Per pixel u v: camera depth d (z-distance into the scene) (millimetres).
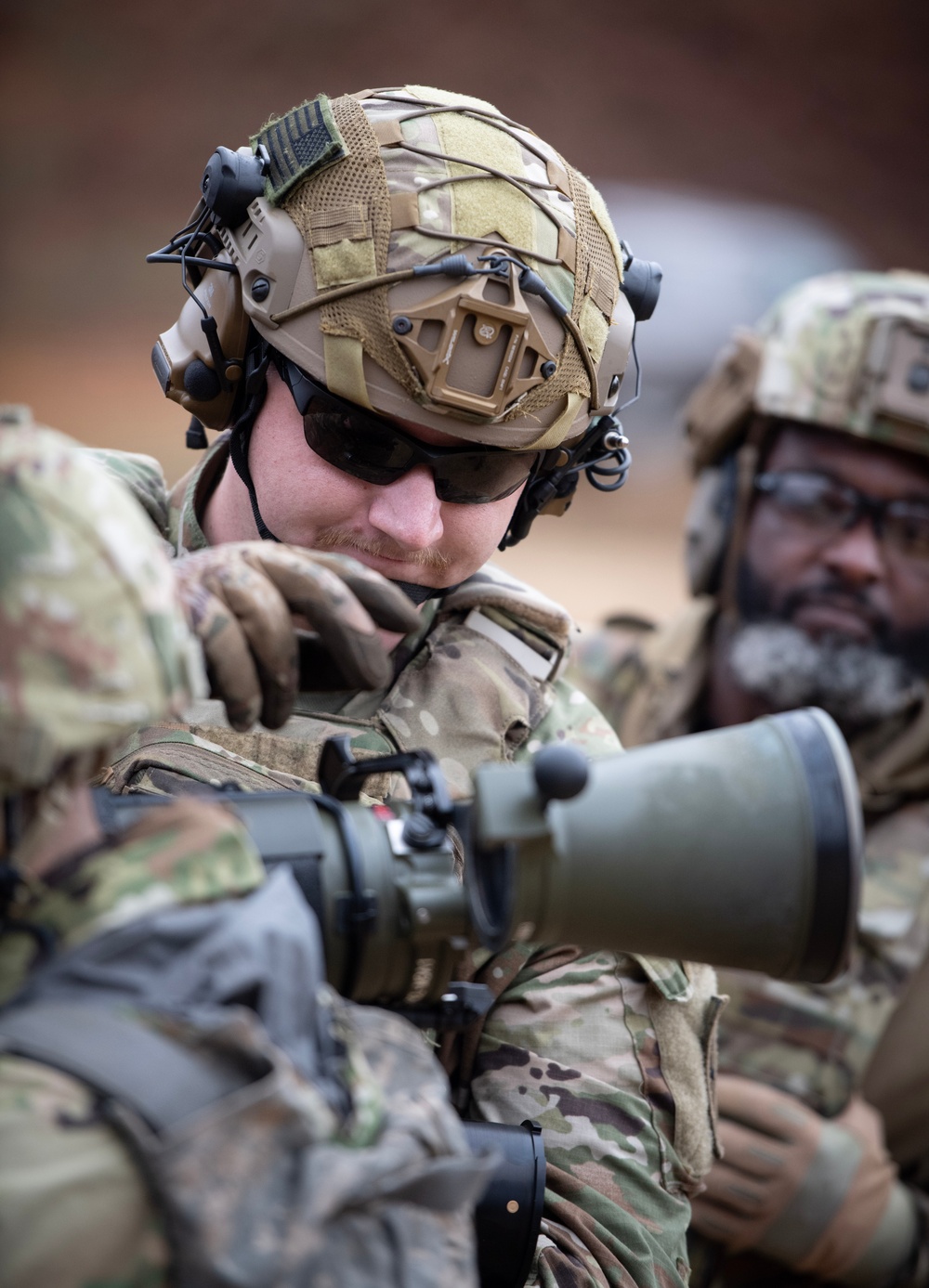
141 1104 2301
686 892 2889
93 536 2500
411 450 3961
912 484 7496
